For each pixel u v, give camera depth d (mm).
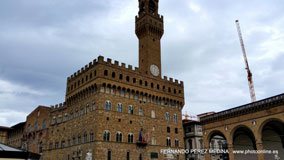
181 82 114688
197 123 122312
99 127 82688
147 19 108312
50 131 111438
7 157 34531
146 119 96188
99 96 86062
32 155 38844
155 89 102750
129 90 94312
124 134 88125
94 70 90562
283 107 73250
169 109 105938
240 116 85688
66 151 96625
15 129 148000
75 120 96562
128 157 86750
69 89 105750
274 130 89750
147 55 104438
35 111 127625
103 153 81062
